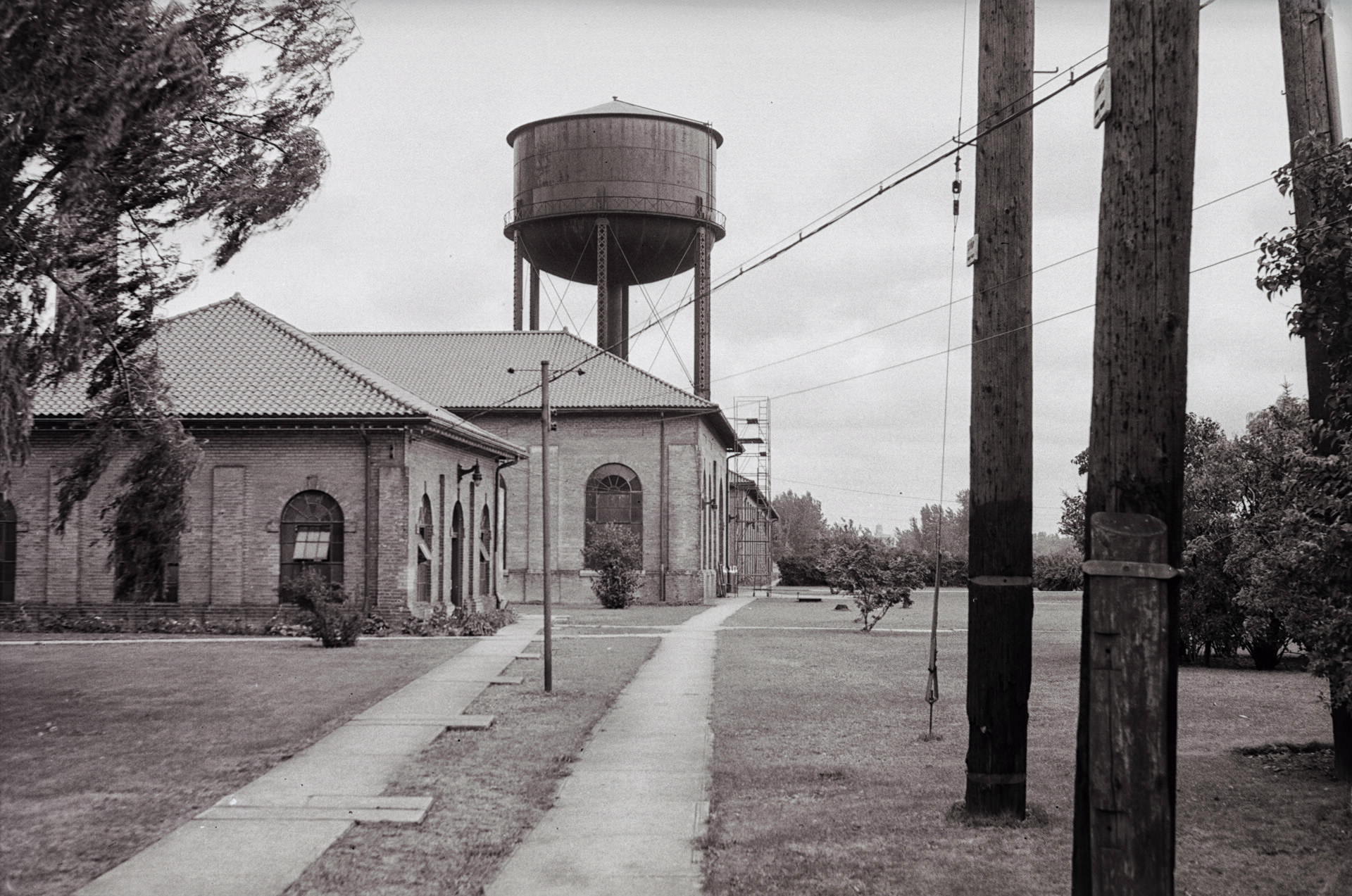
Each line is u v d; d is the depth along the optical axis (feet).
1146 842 23.48
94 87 50.72
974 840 35.86
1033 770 46.93
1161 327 25.27
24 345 54.80
